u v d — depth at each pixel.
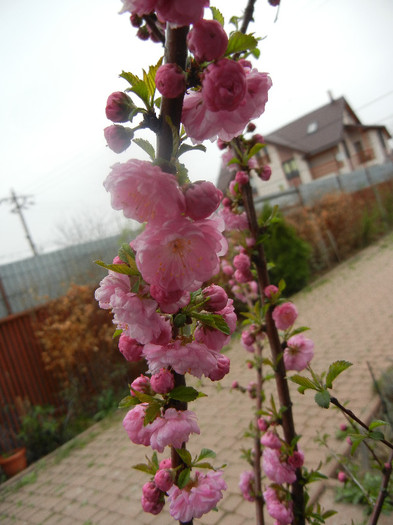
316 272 12.28
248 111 0.86
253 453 2.27
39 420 6.23
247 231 2.17
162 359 0.88
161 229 0.73
